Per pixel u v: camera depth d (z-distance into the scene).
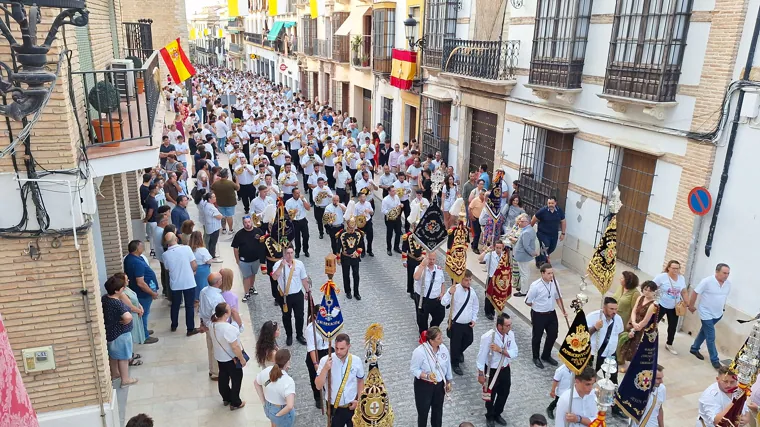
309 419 7.28
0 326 1.30
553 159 12.17
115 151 7.00
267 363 6.36
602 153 10.84
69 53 6.17
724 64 8.34
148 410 7.26
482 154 15.39
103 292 9.52
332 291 6.27
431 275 8.77
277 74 44.62
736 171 8.37
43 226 5.76
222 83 41.28
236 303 7.86
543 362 8.68
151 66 9.60
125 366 7.73
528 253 10.59
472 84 14.67
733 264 8.50
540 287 8.30
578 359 5.61
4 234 5.67
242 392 7.75
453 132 16.38
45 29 5.35
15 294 5.89
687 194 9.14
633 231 10.41
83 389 6.36
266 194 12.64
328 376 6.20
